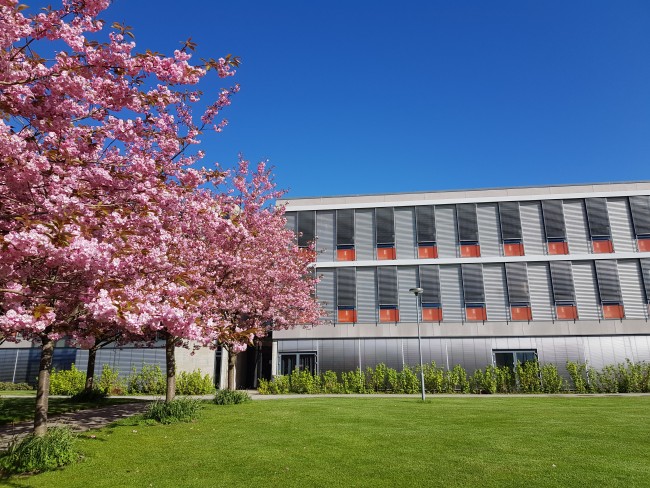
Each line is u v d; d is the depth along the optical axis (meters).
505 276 28.69
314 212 31.30
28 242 4.23
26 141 5.24
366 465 7.62
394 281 29.41
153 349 27.77
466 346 27.83
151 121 6.90
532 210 29.58
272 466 7.64
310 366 28.59
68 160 5.21
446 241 29.86
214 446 9.06
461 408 15.16
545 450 8.50
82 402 17.20
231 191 16.94
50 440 7.95
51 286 5.45
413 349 28.09
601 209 29.03
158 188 6.41
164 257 6.55
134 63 5.75
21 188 5.03
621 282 27.86
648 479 6.64
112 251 5.00
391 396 22.39
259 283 16.67
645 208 28.78
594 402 17.45
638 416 12.91
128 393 25.55
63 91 5.20
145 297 5.42
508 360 27.41
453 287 28.94
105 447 8.89
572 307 27.80
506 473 7.04
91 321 7.13
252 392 27.86
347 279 29.73
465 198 30.22
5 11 4.81
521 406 15.87
